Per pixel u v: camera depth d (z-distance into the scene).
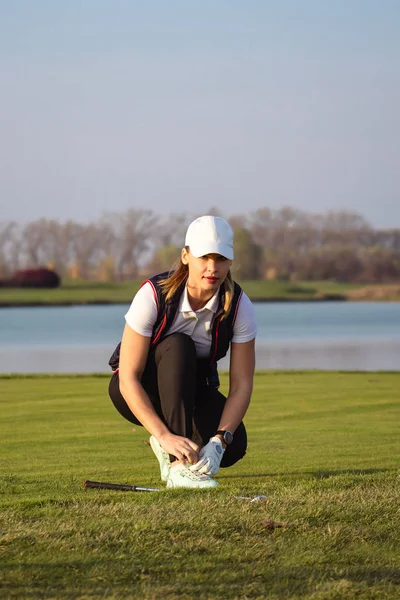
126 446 9.32
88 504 5.28
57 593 3.65
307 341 48.00
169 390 5.82
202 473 5.82
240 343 6.16
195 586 3.75
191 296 5.89
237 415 6.08
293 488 5.73
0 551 4.21
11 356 38.28
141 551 4.23
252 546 4.34
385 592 3.68
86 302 142.62
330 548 4.33
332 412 12.70
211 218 5.74
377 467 7.36
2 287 151.25
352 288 147.25
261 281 145.50
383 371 21.53
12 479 6.89
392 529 4.67
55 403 14.30
